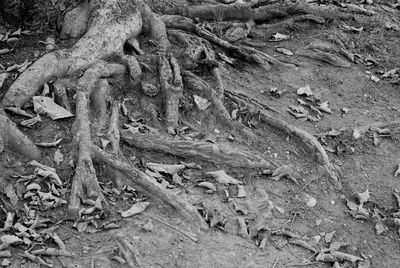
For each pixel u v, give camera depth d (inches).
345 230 65.3
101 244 57.2
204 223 60.7
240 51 82.3
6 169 60.7
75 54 69.3
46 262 55.2
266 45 87.3
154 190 61.5
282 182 67.7
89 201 59.6
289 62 84.8
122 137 65.6
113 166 62.1
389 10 101.5
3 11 75.4
